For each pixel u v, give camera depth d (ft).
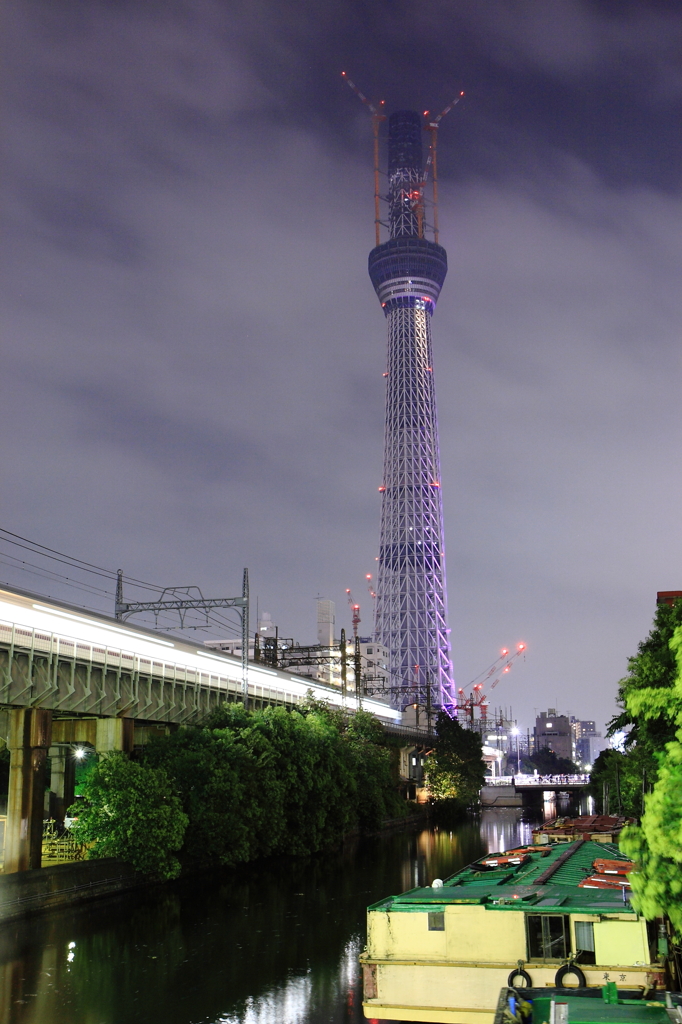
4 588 216.95
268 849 285.84
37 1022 118.42
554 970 95.25
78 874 205.67
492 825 539.29
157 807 232.32
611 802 387.75
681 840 71.46
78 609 248.52
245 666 305.12
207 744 272.31
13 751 225.97
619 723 200.13
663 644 170.19
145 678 278.26
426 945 101.81
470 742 636.07
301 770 312.09
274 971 143.74
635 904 76.48
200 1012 122.42
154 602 306.14
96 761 264.31
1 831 239.91
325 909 200.13
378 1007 100.27
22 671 221.87
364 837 412.36
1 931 172.86
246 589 307.78
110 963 148.36
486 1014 97.30
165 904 206.18
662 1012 77.82
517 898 104.01
